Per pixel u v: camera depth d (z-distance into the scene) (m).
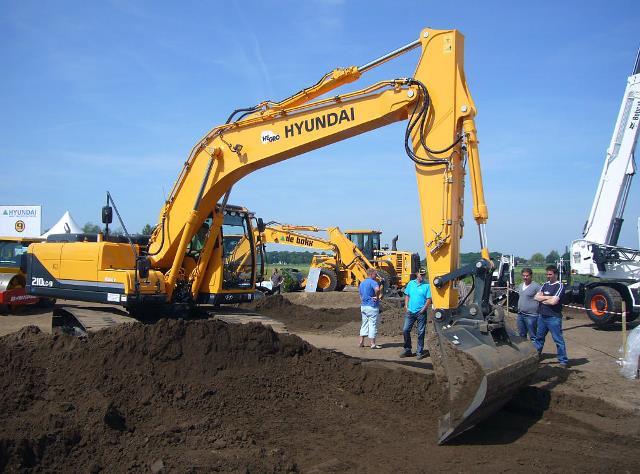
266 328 8.48
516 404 7.61
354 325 15.59
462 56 7.29
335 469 5.41
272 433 6.34
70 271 10.23
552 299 10.30
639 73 17.20
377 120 7.86
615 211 17.47
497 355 6.33
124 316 9.68
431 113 7.16
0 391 6.50
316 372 8.13
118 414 6.11
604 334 14.83
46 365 7.44
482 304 6.66
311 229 26.31
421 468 5.50
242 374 7.68
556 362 10.74
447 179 6.91
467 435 6.56
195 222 9.88
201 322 8.20
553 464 5.69
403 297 22.14
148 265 9.76
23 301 18.00
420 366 10.20
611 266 16.70
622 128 17.42
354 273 24.89
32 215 23.08
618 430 6.79
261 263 12.46
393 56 7.69
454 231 6.96
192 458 5.23
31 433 5.24
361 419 6.95
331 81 8.47
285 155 8.98
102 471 4.98
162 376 7.33
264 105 9.20
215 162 9.53
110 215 10.13
